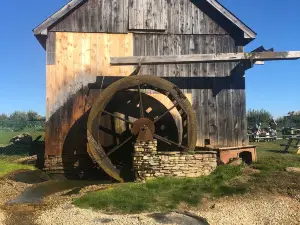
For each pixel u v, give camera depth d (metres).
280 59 9.30
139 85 8.67
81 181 8.46
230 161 8.72
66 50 9.20
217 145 9.77
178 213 5.59
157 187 6.91
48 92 9.06
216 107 9.86
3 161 10.60
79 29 9.27
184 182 7.21
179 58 8.88
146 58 8.80
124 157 9.41
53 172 8.95
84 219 5.27
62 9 9.05
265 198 6.32
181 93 8.83
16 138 15.96
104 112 8.59
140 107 8.65
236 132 9.90
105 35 9.40
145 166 7.71
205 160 7.91
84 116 9.14
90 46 9.31
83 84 9.21
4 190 7.30
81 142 9.09
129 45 9.49
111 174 8.21
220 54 9.04
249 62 9.53
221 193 6.53
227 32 9.98
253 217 5.55
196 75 9.82
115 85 8.54
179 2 9.84
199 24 9.88
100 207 5.86
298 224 5.34
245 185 6.89
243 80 10.04
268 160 9.75
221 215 5.56
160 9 9.72
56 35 9.18
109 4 9.47
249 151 9.85
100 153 8.24
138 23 9.55
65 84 9.14
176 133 9.66
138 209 5.76
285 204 6.05
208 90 9.86
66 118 9.09
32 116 34.03
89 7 9.37
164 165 7.75
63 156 9.02
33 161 10.27
